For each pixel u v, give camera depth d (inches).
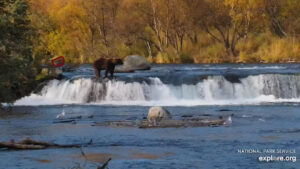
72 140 949.8
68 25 3405.5
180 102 1621.6
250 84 1710.1
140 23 3403.1
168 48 3297.2
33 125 1154.0
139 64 2230.6
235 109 1419.8
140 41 3442.4
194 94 1683.1
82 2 3432.6
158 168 724.7
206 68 2380.7
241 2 3213.6
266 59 2940.5
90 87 1679.4
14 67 1075.9
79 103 1638.8
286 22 3329.2
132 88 1663.4
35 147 861.2
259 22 3339.1
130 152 831.1
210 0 3297.2
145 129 1058.1
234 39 3346.5
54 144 882.1
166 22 3304.6
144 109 1449.3
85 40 3430.1
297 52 2918.3
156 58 3174.2
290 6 3356.3
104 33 3383.4
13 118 1278.3
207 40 3319.4
